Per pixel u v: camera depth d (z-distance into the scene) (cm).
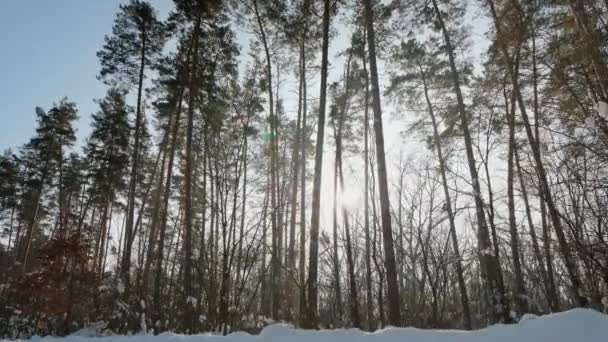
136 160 1611
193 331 928
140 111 1658
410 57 1506
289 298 1116
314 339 393
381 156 901
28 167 2773
